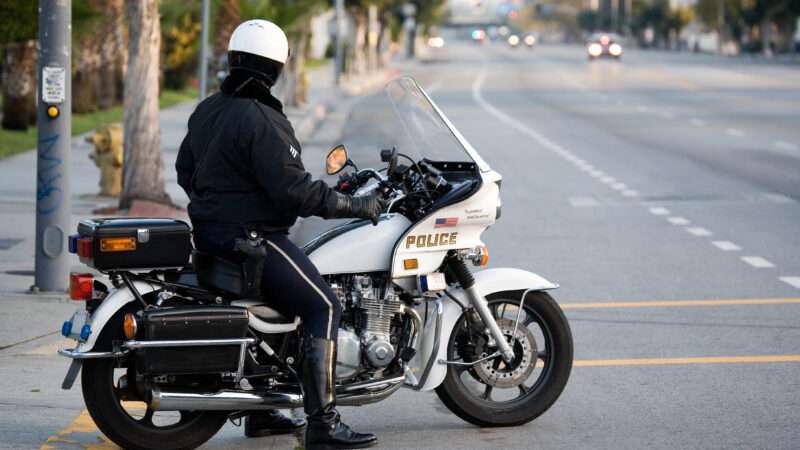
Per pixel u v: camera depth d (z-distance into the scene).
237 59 19.27
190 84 170.38
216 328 19.03
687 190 63.00
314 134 98.75
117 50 127.81
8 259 41.00
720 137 97.88
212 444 21.11
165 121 109.56
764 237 47.12
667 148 88.56
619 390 25.00
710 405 23.77
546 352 22.22
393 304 20.52
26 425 21.83
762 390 24.95
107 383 19.30
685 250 44.19
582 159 81.00
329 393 19.67
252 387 19.94
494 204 20.92
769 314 32.97
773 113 127.81
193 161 19.81
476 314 21.48
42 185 34.47
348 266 20.23
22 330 30.12
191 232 19.53
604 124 114.50
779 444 21.09
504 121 119.25
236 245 19.03
